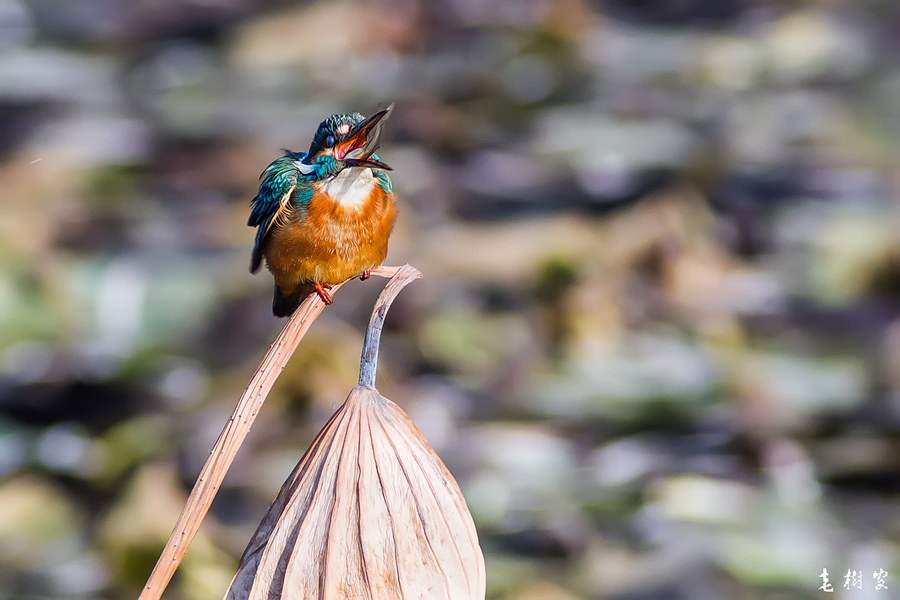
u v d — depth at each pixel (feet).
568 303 42.70
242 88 66.39
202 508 12.42
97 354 41.88
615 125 58.49
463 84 63.62
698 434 36.04
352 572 12.88
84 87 65.67
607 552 31.24
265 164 55.67
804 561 30.78
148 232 50.06
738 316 42.83
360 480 13.08
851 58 66.85
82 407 39.65
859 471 33.99
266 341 42.70
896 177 52.31
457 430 36.63
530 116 61.05
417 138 58.34
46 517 34.55
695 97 62.69
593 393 37.93
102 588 32.40
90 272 47.01
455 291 44.01
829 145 55.42
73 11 80.69
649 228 47.44
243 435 12.64
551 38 69.05
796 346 40.45
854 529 32.14
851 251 46.14
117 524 33.60
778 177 52.11
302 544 12.98
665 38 72.28
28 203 52.31
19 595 31.30
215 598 31.63
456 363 40.37
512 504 32.86
